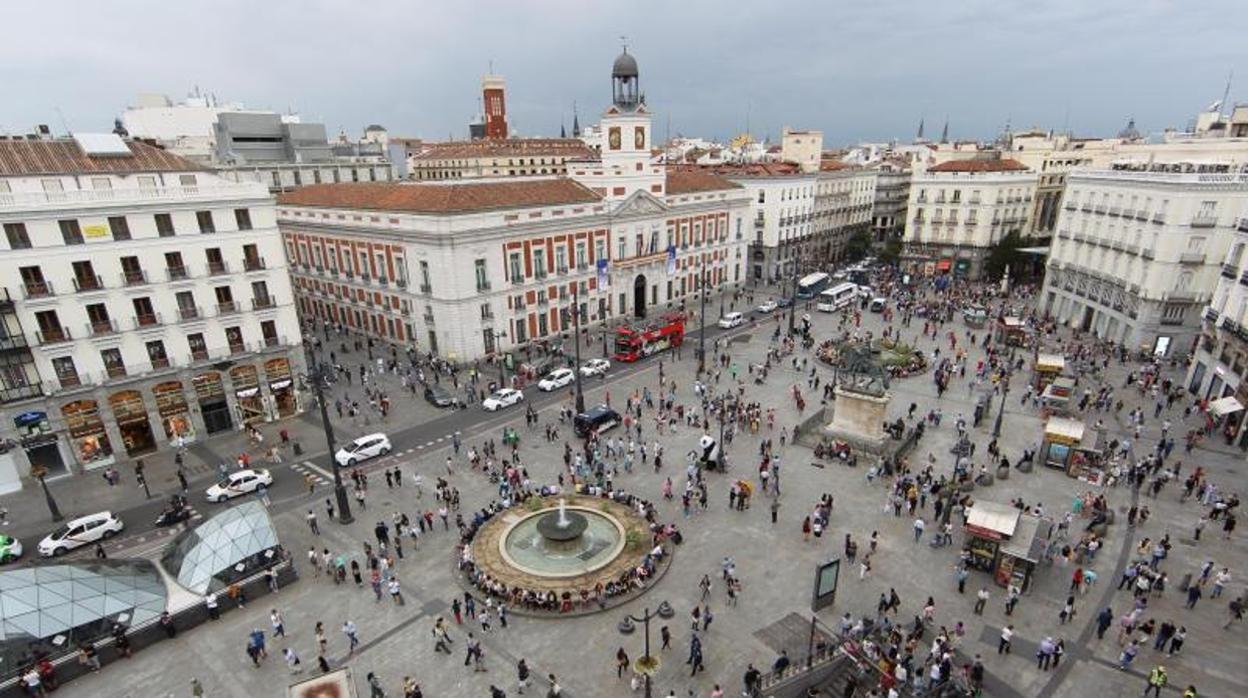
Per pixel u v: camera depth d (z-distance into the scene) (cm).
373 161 10944
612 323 8000
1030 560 3005
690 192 8862
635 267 8106
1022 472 4216
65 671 2694
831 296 8588
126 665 2781
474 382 5988
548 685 2614
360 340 7350
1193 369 5578
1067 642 2781
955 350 6800
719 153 17938
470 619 2981
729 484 4131
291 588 3250
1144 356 6450
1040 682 2577
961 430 4709
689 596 3108
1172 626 2680
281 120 10825
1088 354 6506
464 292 6309
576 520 3475
